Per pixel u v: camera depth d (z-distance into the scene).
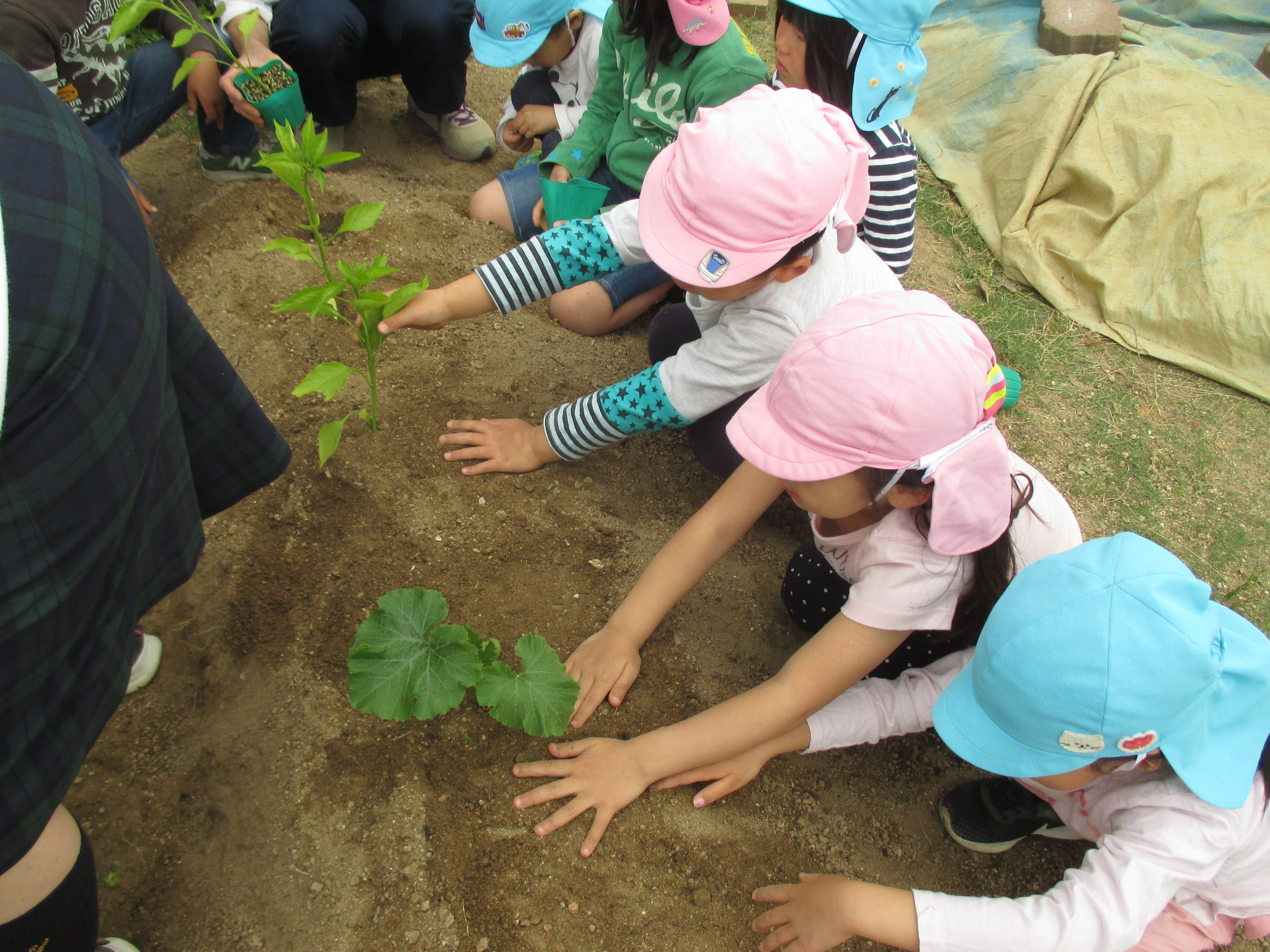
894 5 1.71
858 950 1.49
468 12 2.75
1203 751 1.14
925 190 3.21
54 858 1.04
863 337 1.20
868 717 1.60
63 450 0.83
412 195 2.83
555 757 1.59
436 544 1.90
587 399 1.91
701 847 1.55
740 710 1.48
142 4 1.99
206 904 1.43
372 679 1.51
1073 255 2.83
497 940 1.41
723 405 1.83
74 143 0.90
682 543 1.69
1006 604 1.17
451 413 2.17
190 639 1.73
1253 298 2.58
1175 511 2.26
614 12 2.34
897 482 1.25
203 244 2.47
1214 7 3.34
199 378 1.23
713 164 1.40
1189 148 2.79
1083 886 1.23
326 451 1.75
